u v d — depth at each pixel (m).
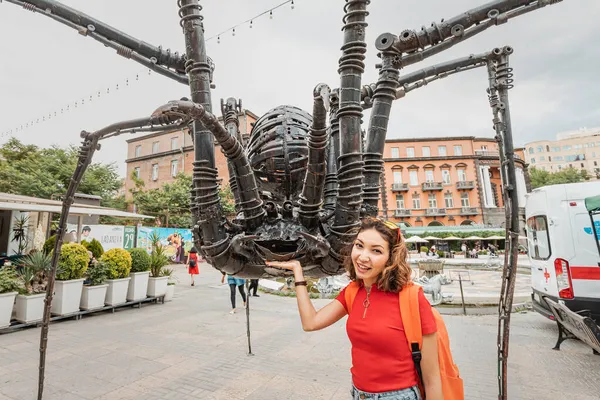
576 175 52.56
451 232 31.25
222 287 12.05
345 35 2.24
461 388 1.57
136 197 25.08
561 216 5.82
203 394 3.68
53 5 2.76
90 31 2.93
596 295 5.39
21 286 6.35
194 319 7.19
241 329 6.39
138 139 34.31
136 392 3.72
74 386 3.86
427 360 1.46
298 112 3.18
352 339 1.62
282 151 2.88
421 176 39.22
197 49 2.35
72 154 23.64
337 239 2.29
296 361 4.69
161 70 3.23
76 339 5.64
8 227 13.22
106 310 7.95
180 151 31.30
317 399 3.57
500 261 19.47
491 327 6.51
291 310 8.14
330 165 2.92
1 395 3.62
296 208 2.75
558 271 5.69
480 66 3.16
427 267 11.71
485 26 2.65
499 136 2.92
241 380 4.05
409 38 2.55
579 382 3.96
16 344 5.30
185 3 2.36
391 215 38.56
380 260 1.59
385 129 2.61
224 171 24.27
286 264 2.07
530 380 4.02
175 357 4.84
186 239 21.50
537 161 84.00
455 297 9.37
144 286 8.56
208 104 2.36
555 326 6.57
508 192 2.80
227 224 2.57
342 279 11.44
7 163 21.75
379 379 1.48
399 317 1.51
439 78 3.30
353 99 2.21
